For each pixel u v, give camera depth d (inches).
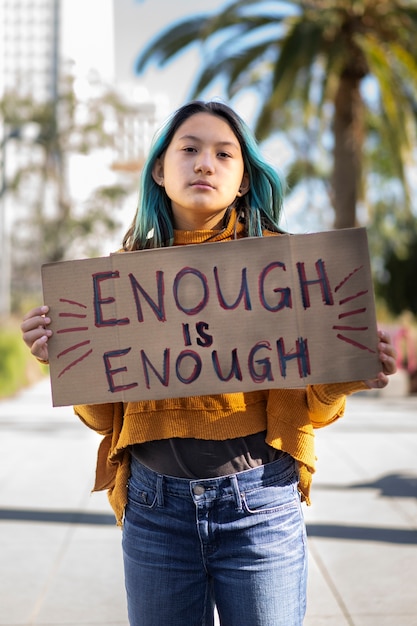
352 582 161.0
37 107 1425.9
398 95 581.6
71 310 81.7
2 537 196.4
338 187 595.2
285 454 79.7
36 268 1903.3
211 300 80.4
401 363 619.8
